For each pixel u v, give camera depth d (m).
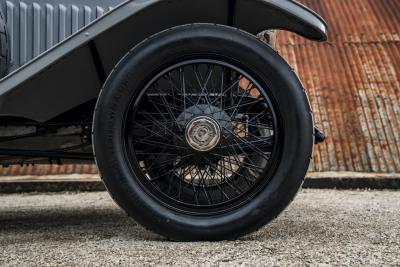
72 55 2.72
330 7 9.82
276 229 3.04
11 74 2.54
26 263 2.26
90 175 7.50
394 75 8.62
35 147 3.35
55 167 7.77
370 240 2.71
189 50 2.66
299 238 2.73
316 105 8.32
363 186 7.14
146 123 3.05
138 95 2.66
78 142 3.33
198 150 2.65
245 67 2.68
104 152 2.61
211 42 2.65
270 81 2.65
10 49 3.31
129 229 3.22
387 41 9.13
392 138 7.99
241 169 3.31
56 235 3.03
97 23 2.55
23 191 6.87
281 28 2.87
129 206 2.61
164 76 2.71
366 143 7.97
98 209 4.65
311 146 2.62
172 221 2.60
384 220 3.51
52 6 3.36
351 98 8.38
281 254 2.34
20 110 2.82
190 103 2.77
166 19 2.79
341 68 8.76
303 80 8.61
